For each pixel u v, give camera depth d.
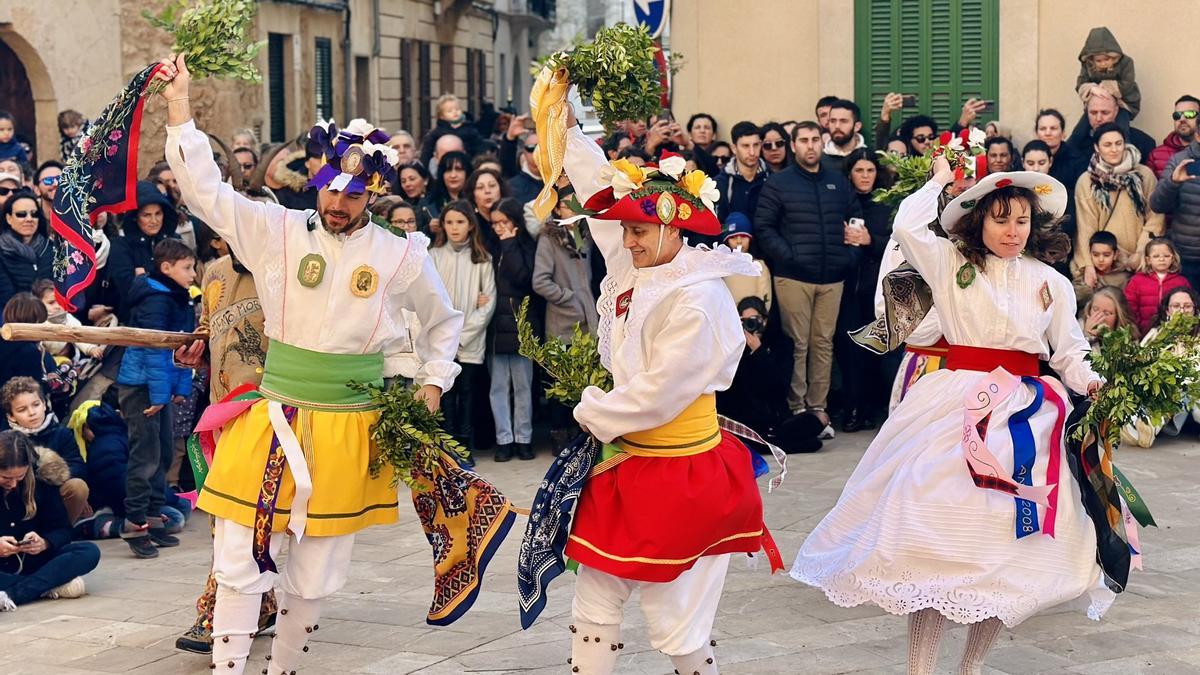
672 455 4.41
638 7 11.36
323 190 4.80
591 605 4.48
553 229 9.21
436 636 5.87
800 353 9.63
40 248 9.56
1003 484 4.89
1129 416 4.84
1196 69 10.95
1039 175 5.03
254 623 4.84
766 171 10.25
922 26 11.56
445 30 30.22
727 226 9.55
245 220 4.84
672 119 11.35
